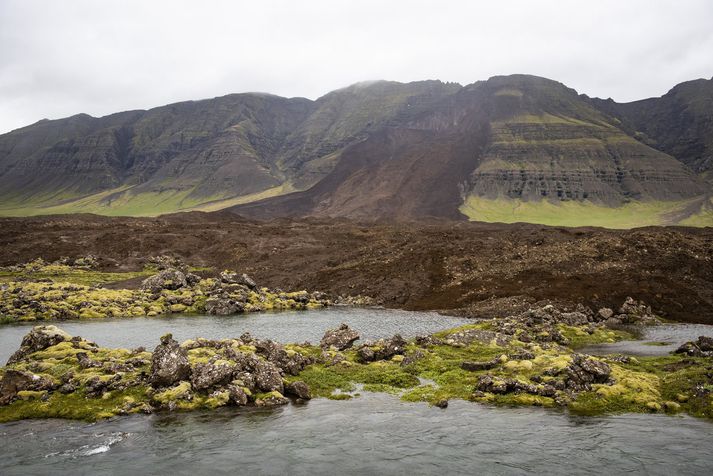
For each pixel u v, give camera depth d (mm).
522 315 91688
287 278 153875
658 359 61000
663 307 102812
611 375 50156
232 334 83250
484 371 55250
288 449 35656
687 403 43938
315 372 55438
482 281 125625
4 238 191750
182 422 40906
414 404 45969
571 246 138625
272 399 46062
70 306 104312
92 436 37781
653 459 33312
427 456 34406
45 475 31406
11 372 46031
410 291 129875
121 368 50781
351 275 146500
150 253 187875
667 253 125000
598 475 31203
